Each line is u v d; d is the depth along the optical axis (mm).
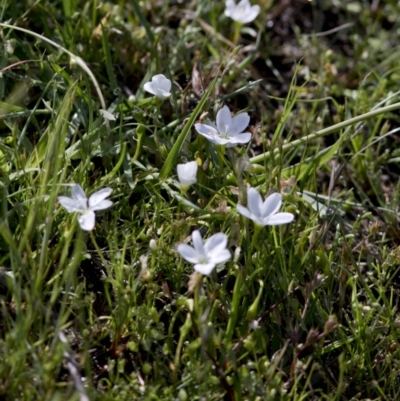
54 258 621
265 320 637
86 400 580
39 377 584
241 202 630
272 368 602
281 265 636
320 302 653
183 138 654
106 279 619
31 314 599
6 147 650
